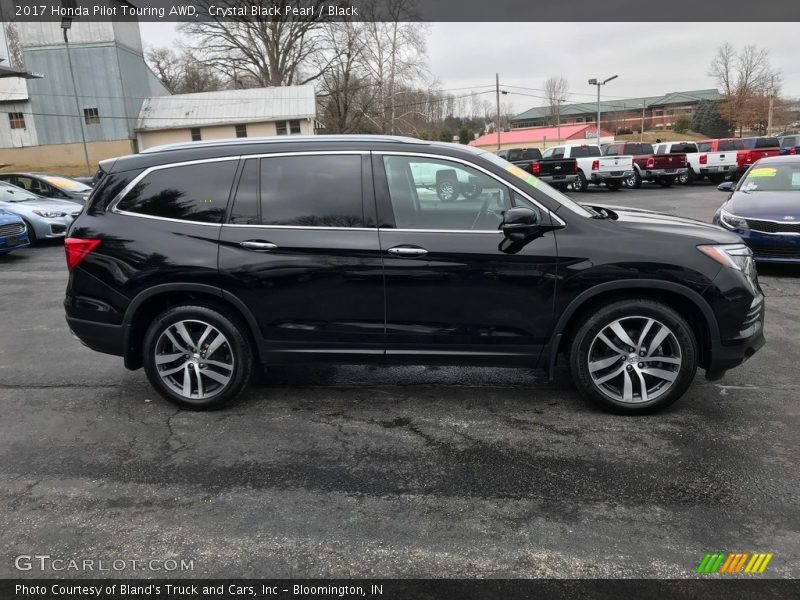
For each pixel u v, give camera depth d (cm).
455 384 461
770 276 828
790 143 2891
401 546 270
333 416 407
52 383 476
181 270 391
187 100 4353
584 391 396
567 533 277
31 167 4022
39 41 3859
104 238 400
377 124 4850
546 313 381
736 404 413
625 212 441
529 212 357
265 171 394
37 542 276
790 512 290
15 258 1126
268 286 389
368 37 4638
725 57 7269
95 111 3991
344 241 383
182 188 400
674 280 370
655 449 353
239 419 405
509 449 357
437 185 388
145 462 349
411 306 386
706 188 2353
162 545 273
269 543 273
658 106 10681
